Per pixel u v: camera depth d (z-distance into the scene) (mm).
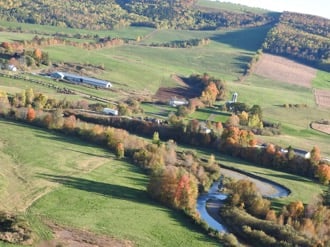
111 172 155250
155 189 139000
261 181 173875
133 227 118438
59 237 104750
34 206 118875
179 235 119188
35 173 141500
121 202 132125
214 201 148125
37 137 175125
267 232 128625
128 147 175750
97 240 107750
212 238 121188
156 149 172000
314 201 156625
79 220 116125
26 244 97562
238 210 140000
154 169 155375
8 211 111000
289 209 140375
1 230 100188
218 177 168375
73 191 133500
